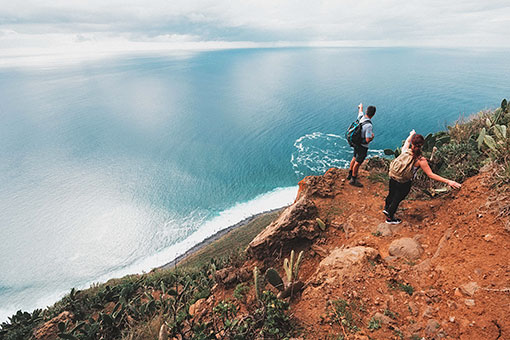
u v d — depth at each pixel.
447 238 4.25
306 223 6.22
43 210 125.75
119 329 6.66
